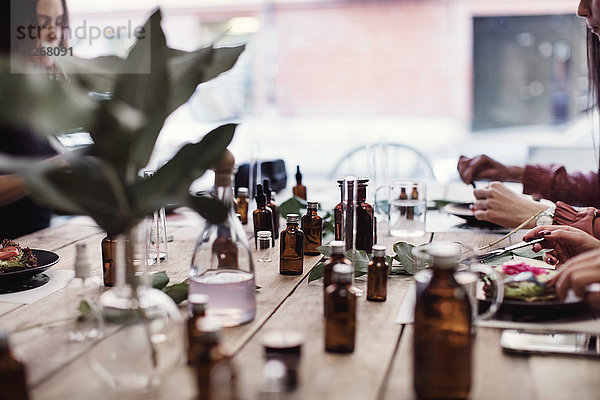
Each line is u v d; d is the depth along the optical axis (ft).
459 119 22.74
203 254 3.91
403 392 3.03
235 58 3.83
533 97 21.94
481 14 21.98
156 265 5.41
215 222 3.35
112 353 3.07
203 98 19.44
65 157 3.03
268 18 22.71
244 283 3.87
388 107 23.20
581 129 16.93
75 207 3.05
